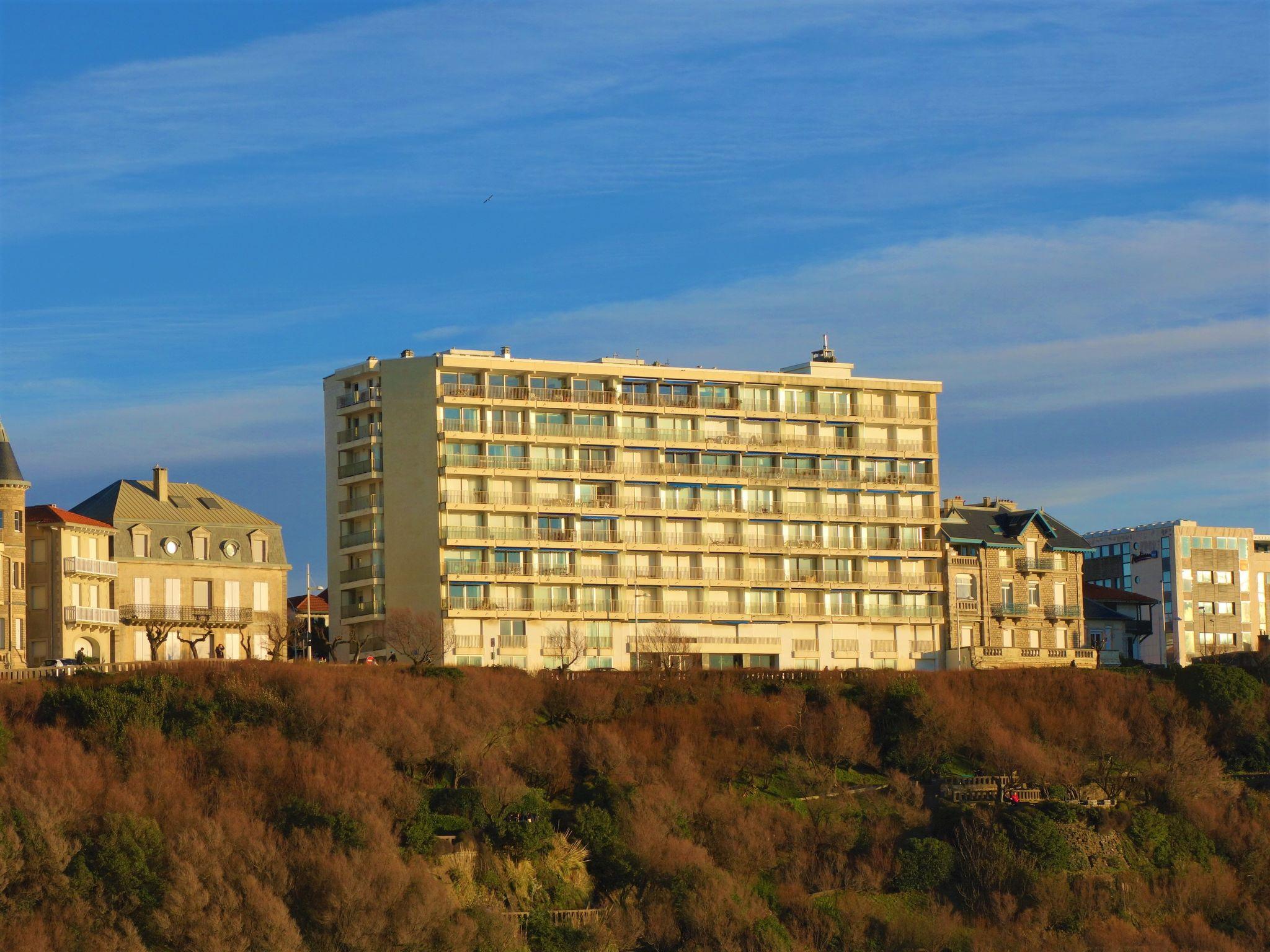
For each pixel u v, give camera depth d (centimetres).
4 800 11325
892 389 19112
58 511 15250
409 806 12131
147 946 10738
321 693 13150
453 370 17375
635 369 17938
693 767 13612
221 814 11650
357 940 10912
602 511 17612
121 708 12562
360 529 17638
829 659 18275
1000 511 19762
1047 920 12688
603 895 12200
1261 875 13788
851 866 13012
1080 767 14375
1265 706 15850
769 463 18475
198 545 16250
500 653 17050
